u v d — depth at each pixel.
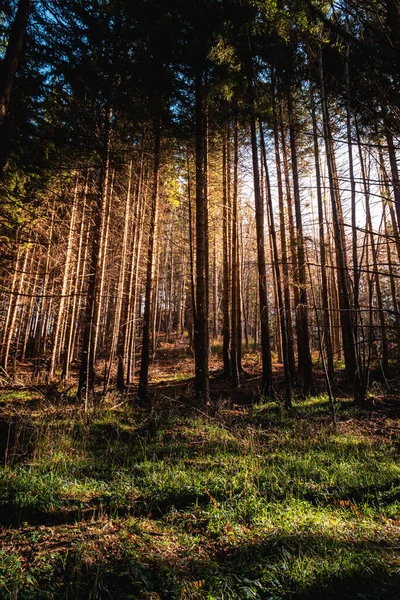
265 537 3.76
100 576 3.09
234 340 14.82
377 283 11.30
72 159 7.51
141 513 4.46
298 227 12.22
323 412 9.57
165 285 37.16
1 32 6.12
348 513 4.26
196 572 3.25
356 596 2.77
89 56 6.63
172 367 21.50
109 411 10.02
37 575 3.13
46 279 17.22
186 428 8.49
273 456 6.36
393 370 14.17
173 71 10.00
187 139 12.46
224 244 17.17
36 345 23.36
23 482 5.01
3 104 5.22
